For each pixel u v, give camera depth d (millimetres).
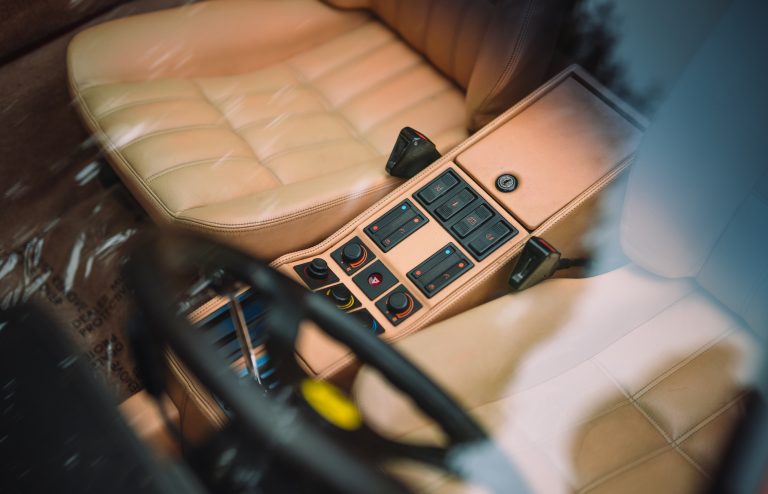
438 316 1517
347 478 750
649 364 1391
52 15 2406
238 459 819
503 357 1395
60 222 2152
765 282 1291
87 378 848
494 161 1649
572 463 1272
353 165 1749
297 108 1953
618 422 1328
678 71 1571
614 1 1604
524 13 1594
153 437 1107
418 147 1633
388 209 1622
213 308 1277
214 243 989
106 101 1800
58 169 2234
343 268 1569
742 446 1117
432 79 2004
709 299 1464
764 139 1201
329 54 2082
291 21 2029
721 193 1276
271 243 1583
